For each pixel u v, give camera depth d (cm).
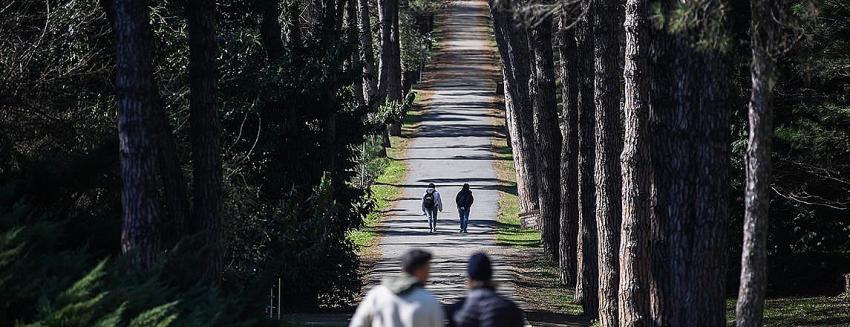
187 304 2591
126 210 3086
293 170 5678
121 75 3089
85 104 4556
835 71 4956
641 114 3975
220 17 4697
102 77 4644
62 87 4494
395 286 1844
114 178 3631
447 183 12006
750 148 2348
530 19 2705
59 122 4466
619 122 4759
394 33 14425
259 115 5094
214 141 3728
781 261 6450
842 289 6266
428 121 16712
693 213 3117
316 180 5722
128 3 3083
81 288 2103
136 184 3083
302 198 5419
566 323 5131
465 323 1917
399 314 1827
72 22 4428
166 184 3700
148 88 3125
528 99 9162
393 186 11781
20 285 2223
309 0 6303
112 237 3281
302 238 5091
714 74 3033
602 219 4703
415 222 9775
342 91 5956
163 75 4781
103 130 4528
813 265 6419
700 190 3069
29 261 2425
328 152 5744
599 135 4744
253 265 4941
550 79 7481
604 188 4700
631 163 3984
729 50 2639
